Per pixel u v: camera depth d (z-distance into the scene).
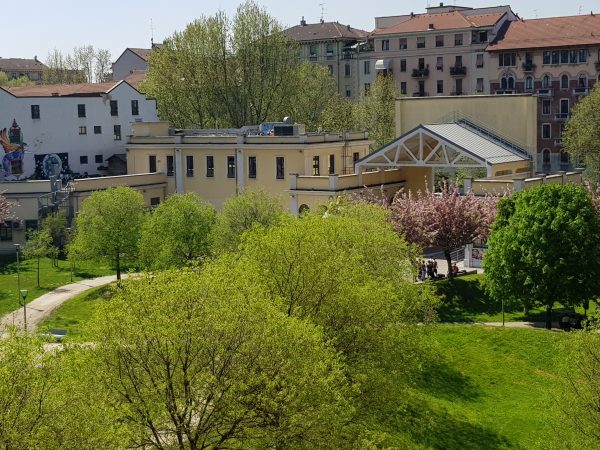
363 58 160.62
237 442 29.66
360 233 46.97
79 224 69.88
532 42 138.00
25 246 78.94
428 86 152.50
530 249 57.28
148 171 94.12
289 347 29.53
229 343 28.92
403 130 94.25
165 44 122.44
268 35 120.69
